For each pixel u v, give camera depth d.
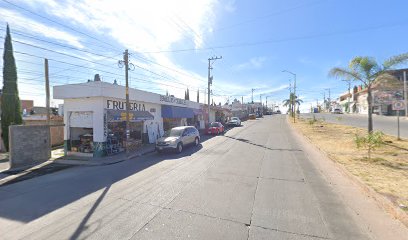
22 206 7.35
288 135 25.05
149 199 7.38
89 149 17.81
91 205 7.13
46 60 18.62
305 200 6.97
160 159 14.59
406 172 9.21
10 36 22.47
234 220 5.77
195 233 5.20
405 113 44.34
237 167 11.28
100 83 16.86
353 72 18.03
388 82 17.41
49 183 10.12
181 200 7.18
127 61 17.31
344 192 7.60
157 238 5.04
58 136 24.92
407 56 16.36
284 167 11.10
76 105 18.17
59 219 6.25
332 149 14.77
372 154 12.84
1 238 5.40
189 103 32.50
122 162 14.65
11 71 22.33
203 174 10.14
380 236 4.95
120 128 19.52
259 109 98.56
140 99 21.02
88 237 5.21
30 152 15.35
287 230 5.25
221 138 24.36
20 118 22.86
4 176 12.04
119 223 5.81
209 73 36.75
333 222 5.59
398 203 6.11
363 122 35.16
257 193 7.62
